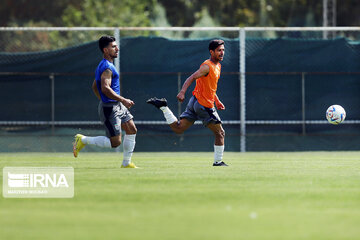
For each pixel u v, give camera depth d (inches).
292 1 5733.3
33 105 2252.7
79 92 2260.1
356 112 2329.0
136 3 4982.8
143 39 2272.4
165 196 903.7
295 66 2320.4
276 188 1001.5
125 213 763.4
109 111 1389.0
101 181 1100.5
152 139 2274.9
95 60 2271.2
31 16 5388.8
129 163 1429.6
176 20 5723.4
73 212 771.4
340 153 2198.6
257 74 2299.5
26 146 2253.9
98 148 2265.0
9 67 2252.7
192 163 1596.9
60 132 2258.9
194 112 1480.1
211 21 5177.2
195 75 1429.6
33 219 727.1
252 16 5733.3
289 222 705.0
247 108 2303.2
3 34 4877.0
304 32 3587.6
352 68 2338.8
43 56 2258.9
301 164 1555.1
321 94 2320.4
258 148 2316.7
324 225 688.4
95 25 4707.2
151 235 637.3
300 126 2320.4
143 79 2265.0
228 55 2290.8
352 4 5743.1
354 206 816.9
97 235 639.1
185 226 682.2
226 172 1291.8
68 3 5403.5
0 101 2246.6
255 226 682.2
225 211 775.1
